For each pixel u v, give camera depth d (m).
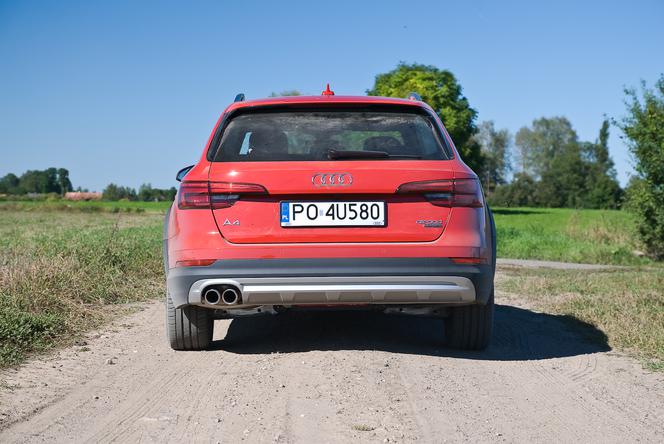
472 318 4.98
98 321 6.51
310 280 4.36
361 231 4.41
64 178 168.88
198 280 4.43
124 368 4.61
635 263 18.39
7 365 4.62
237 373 4.39
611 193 117.62
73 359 4.89
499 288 9.80
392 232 4.42
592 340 5.83
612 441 3.24
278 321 6.45
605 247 19.91
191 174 4.52
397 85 74.88
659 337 5.68
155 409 3.66
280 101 4.75
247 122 4.69
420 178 4.44
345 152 4.46
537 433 3.34
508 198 127.38
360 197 4.42
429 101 72.88
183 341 5.04
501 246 21.45
